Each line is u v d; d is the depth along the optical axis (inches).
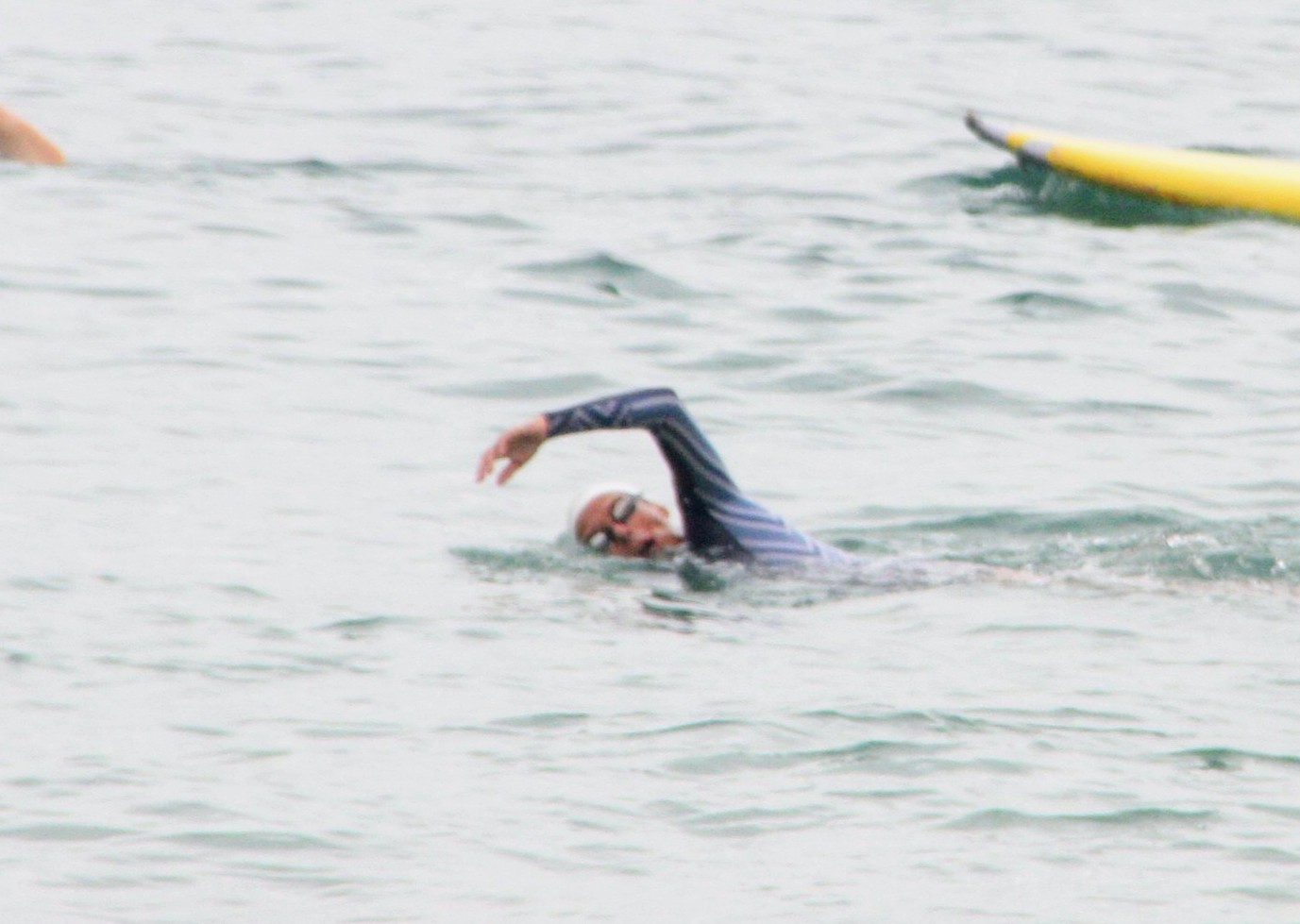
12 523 1205.1
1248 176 2206.0
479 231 2015.3
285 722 923.4
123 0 3373.5
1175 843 804.6
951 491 1350.9
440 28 3196.4
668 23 3289.9
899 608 1106.1
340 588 1126.4
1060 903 757.3
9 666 981.2
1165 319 1796.3
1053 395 1568.7
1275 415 1529.3
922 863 788.6
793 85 2780.5
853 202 2188.7
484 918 745.0
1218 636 1053.8
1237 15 3464.6
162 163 2250.2
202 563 1154.0
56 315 1670.8
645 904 756.0
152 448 1366.9
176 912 743.7
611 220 2075.5
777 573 1174.3
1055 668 1003.3
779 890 767.1
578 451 1418.6
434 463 1375.5
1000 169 2346.2
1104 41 3186.5
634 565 1190.9
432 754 887.7
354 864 783.7
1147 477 1384.1
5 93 2573.8
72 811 821.2
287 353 1606.8
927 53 3053.6
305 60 2906.0
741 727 919.7
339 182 2203.5
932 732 913.5
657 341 1683.1
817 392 1566.2
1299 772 873.5
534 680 984.3
